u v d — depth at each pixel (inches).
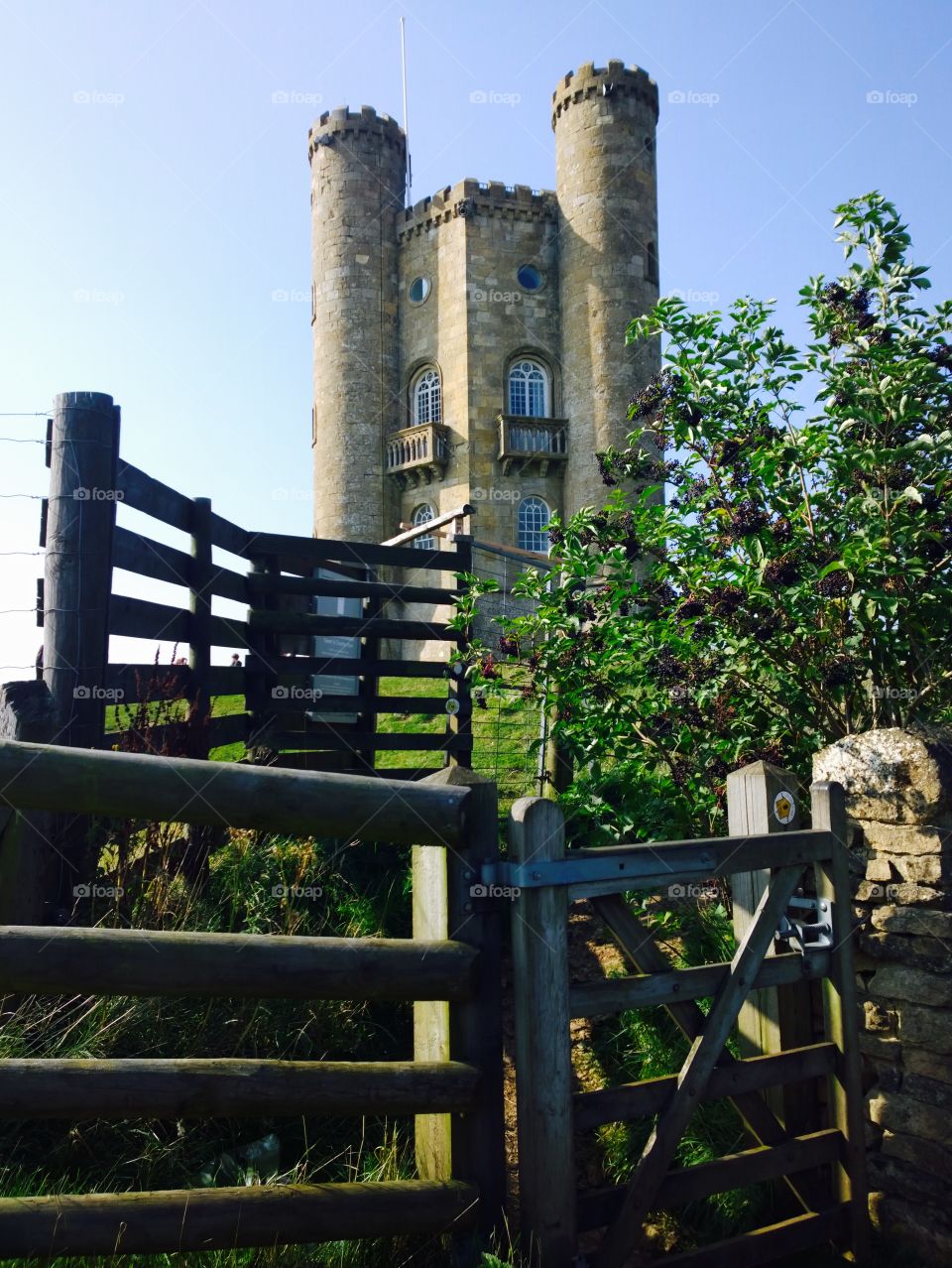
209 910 171.9
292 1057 143.7
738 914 139.7
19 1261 90.8
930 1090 123.2
